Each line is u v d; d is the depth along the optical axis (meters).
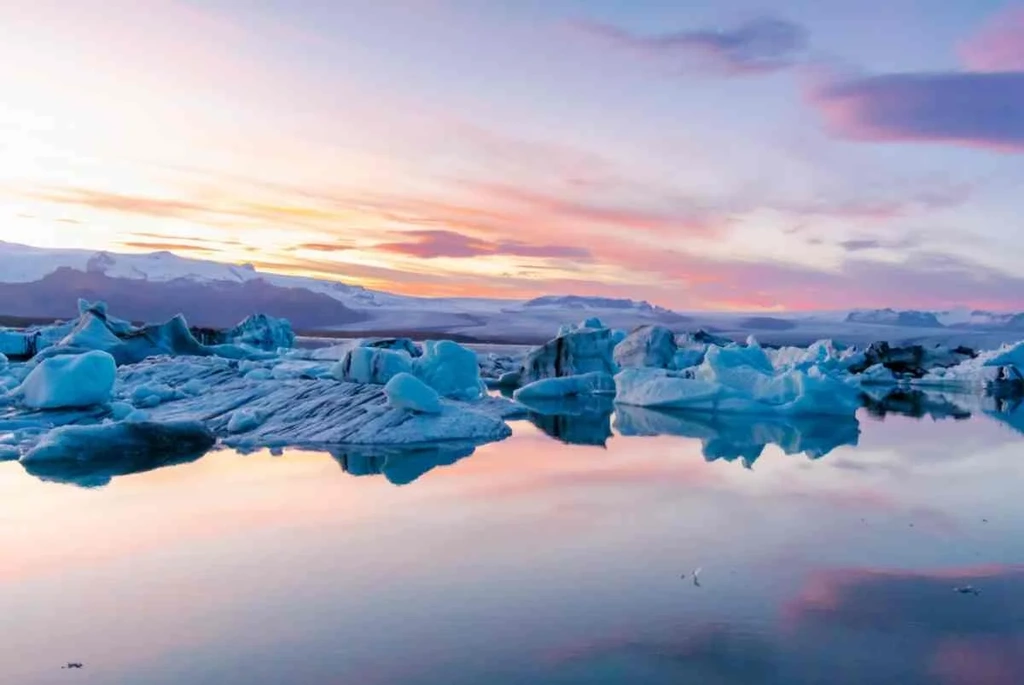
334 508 7.38
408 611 4.70
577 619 4.62
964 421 17.38
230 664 3.96
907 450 12.28
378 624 4.50
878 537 6.65
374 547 6.07
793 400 18.12
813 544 6.39
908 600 5.06
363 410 12.87
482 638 4.32
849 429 15.45
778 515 7.43
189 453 10.53
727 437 13.74
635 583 5.30
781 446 12.59
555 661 4.03
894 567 5.78
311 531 6.53
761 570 5.65
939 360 38.16
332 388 14.12
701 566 5.71
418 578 5.32
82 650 4.12
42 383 12.16
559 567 5.63
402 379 12.98
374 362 15.37
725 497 8.25
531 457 10.83
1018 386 29.75
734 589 5.22
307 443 11.45
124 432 10.28
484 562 5.72
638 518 7.21
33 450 9.66
